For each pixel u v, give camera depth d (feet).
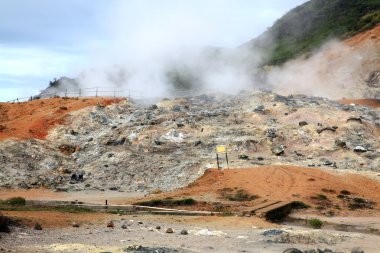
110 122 256.93
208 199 150.00
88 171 201.57
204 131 230.68
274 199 146.51
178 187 174.29
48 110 273.54
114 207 138.82
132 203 144.97
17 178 188.24
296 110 254.27
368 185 162.50
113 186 185.68
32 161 205.98
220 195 154.81
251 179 166.71
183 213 129.80
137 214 125.80
